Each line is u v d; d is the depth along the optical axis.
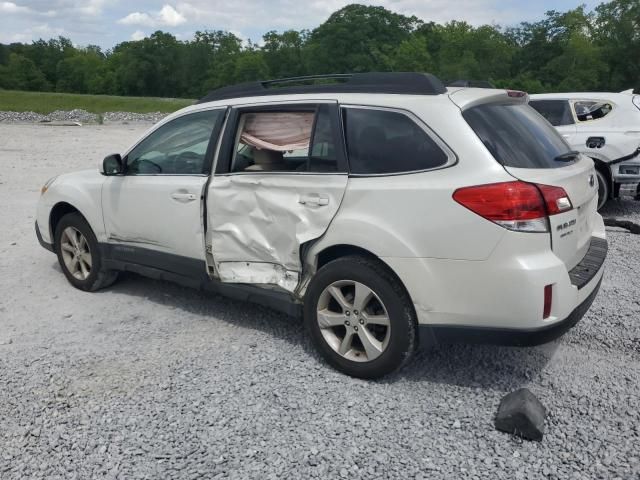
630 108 8.82
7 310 5.27
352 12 90.75
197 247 4.66
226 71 100.56
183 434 3.36
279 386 3.86
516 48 83.75
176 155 4.87
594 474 2.99
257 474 3.02
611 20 73.19
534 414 3.30
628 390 3.77
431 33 92.06
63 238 5.82
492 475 2.99
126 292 5.70
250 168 4.41
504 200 3.34
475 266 3.43
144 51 107.19
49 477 3.02
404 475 3.00
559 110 9.34
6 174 13.59
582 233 3.94
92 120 42.06
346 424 3.43
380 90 4.01
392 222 3.65
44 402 3.70
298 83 4.67
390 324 3.73
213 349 4.43
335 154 3.96
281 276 4.25
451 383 3.89
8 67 111.31
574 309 3.56
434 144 3.63
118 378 3.99
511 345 3.48
